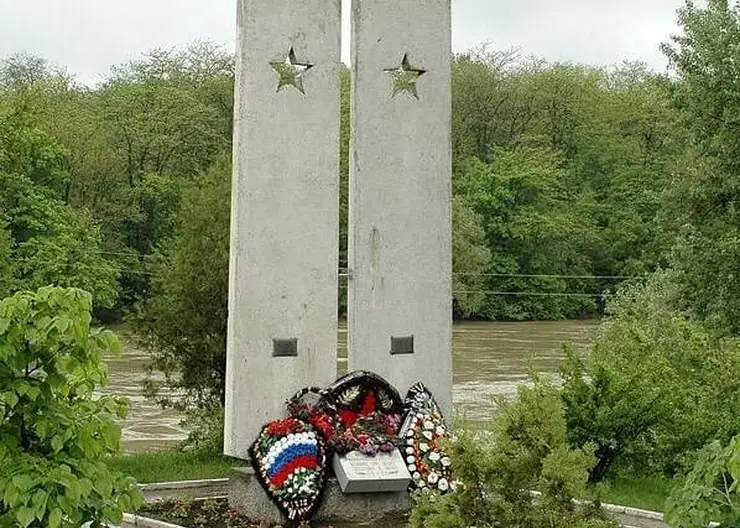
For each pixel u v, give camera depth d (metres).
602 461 14.95
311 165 11.66
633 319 22.19
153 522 10.74
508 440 6.41
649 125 66.62
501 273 63.47
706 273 18.33
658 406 14.63
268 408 11.39
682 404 15.18
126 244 59.31
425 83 12.41
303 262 11.60
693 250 18.53
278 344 11.45
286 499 10.80
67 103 62.94
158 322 16.36
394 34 12.25
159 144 61.69
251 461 11.10
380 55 12.16
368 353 11.99
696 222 18.75
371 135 12.07
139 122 62.09
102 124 61.91
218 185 16.28
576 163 69.56
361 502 11.12
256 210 11.36
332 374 11.74
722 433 14.47
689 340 17.73
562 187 66.75
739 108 17.97
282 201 11.50
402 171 12.23
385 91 12.18
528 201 65.44
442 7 12.55
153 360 17.05
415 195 12.30
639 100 68.75
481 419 23.72
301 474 10.88
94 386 5.80
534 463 6.33
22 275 45.53
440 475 11.20
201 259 16.16
